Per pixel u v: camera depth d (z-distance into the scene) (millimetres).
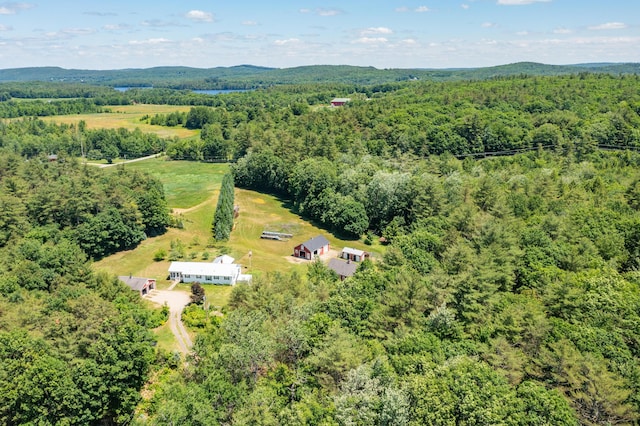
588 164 114438
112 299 60438
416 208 98312
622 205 74000
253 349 37875
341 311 44750
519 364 34344
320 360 36500
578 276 49031
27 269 62125
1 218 80438
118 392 41906
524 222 73250
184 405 34438
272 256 92938
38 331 43906
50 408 38188
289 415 31781
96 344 41656
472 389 29438
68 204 89438
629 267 56406
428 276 52500
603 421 29641
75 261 66812
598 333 36969
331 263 80125
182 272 79625
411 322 41875
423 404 29516
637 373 32188
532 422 27641
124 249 93062
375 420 29750
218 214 103062
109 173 113125
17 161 121812
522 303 43469
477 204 90562
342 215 103000
